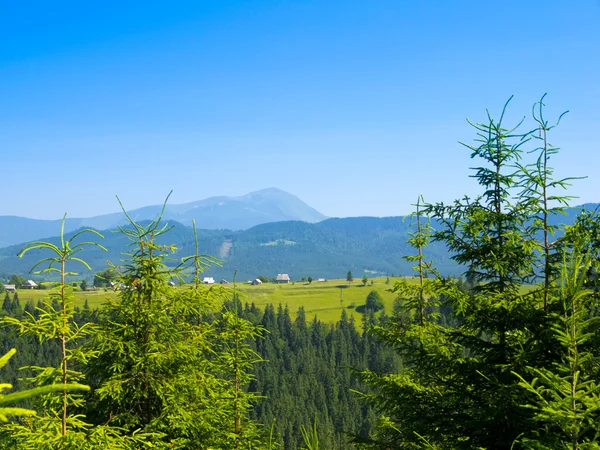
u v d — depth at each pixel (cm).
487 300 838
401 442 1001
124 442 795
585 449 448
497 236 887
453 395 879
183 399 952
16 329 726
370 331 1173
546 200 823
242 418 1116
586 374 599
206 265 1120
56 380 748
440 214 933
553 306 778
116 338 932
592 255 743
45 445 698
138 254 988
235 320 1138
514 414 713
